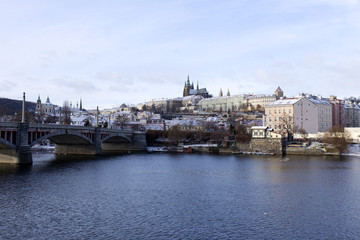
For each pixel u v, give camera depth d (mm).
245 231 52000
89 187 81375
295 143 176000
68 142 159000
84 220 56219
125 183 87188
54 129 125688
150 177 96750
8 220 55594
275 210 63031
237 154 168875
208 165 124125
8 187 78938
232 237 49594
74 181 88312
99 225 53938
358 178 94500
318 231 52219
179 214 60156
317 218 58406
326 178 94812
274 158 147750
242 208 64375
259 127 176500
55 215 58625
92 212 60719
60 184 84000
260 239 48938
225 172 106688
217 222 56000
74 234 49969
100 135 160125
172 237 49344
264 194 75688
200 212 61500
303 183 87875
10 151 112938
